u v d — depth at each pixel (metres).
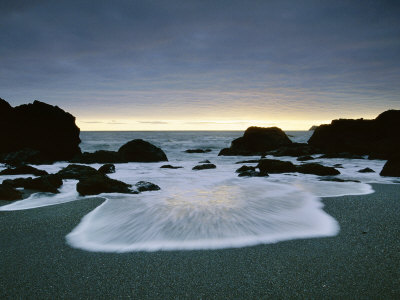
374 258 4.28
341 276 3.76
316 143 33.16
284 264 4.13
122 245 4.90
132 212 6.84
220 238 5.17
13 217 6.51
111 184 9.52
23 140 24.70
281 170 15.01
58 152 26.47
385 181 12.19
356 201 7.88
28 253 4.58
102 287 3.56
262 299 3.27
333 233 5.37
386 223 5.90
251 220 6.18
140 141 24.59
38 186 9.84
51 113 26.81
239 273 3.89
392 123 27.64
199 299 3.29
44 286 3.58
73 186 10.83
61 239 5.18
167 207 7.32
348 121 31.33
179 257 4.42
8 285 3.59
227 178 13.29
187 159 27.06
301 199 8.25
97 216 6.55
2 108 24.34
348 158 24.53
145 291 3.46
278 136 36.03
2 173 14.44
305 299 3.26
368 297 3.27
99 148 42.34
